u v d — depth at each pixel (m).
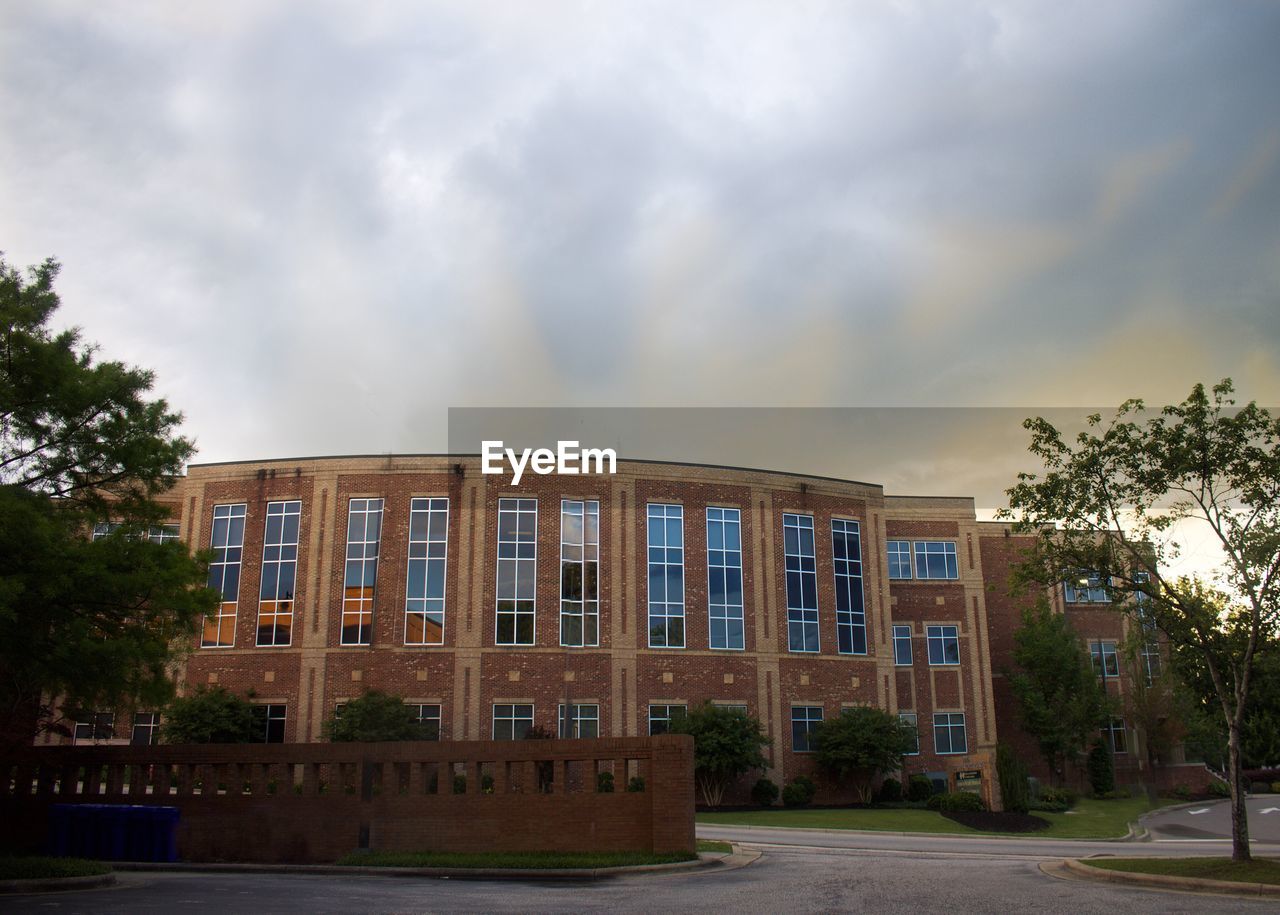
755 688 47.47
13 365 21.48
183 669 45.16
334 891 18.27
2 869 19.48
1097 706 56.00
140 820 24.78
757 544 49.31
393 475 46.31
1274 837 37.22
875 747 46.22
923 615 56.44
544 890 18.44
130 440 22.95
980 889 18.00
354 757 25.00
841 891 17.72
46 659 20.98
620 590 46.66
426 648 44.56
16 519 19.33
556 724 44.53
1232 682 28.02
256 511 46.50
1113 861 21.27
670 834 23.09
